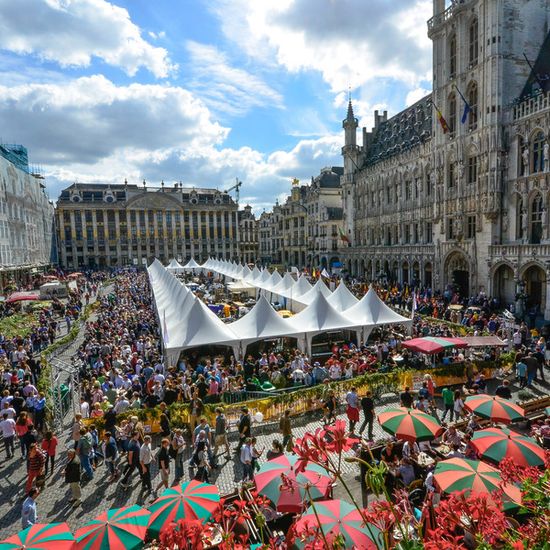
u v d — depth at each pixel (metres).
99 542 7.64
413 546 4.26
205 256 137.62
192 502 8.51
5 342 27.42
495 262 36.84
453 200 42.75
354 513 7.57
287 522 9.83
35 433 14.67
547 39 38.09
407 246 52.25
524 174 35.22
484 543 4.09
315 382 19.70
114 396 17.69
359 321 25.41
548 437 13.22
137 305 43.38
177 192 135.00
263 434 16.23
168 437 13.11
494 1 36.12
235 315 35.69
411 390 19.56
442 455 12.77
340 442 4.65
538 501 4.50
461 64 41.38
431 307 36.12
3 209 59.03
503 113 36.94
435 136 45.66
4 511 11.90
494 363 20.88
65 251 123.69
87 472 13.42
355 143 68.69
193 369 22.94
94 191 128.62
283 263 106.38
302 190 104.06
